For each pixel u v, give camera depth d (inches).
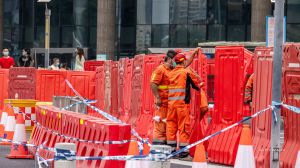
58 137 943.0
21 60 2252.7
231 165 975.6
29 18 3944.4
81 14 3870.6
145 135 1222.3
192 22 3622.0
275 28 748.0
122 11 3752.5
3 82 1759.4
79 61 2023.9
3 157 1075.9
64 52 3769.7
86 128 800.3
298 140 829.2
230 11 3572.8
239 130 974.4
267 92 892.6
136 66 1305.4
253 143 917.8
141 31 3722.9
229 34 3582.7
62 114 936.9
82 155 799.1
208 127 1043.9
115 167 700.7
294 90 843.4
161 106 1079.6
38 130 1082.7
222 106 1015.6
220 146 997.8
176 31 3646.7
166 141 1082.7
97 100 1665.8
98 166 730.8
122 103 1406.3
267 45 1244.5
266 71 901.2
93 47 3863.2
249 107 1051.3
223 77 1019.9
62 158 632.4
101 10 3513.8
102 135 728.3
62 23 3887.8
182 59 1037.8
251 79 1059.3
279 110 753.0
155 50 3157.0
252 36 3275.1
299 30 3506.4
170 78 1037.2
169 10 3671.3
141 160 602.9
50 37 3890.3
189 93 1037.8
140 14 3725.4
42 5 3912.4
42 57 3737.7
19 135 1055.0
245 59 1100.5
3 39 3939.5
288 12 3516.2
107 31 3516.2
